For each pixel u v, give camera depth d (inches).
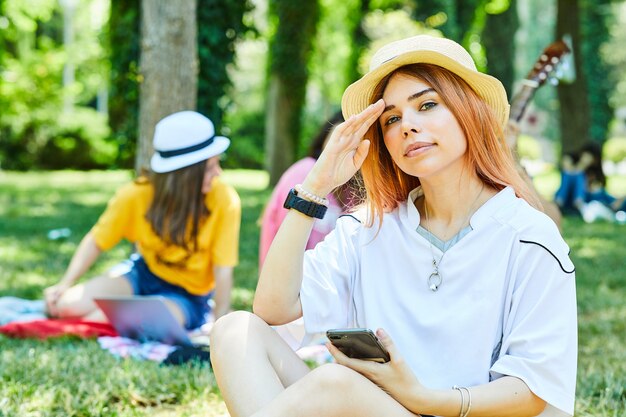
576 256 327.6
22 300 205.0
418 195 92.6
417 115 85.8
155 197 179.3
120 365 147.3
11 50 918.4
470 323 85.0
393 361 80.4
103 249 186.9
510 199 86.7
